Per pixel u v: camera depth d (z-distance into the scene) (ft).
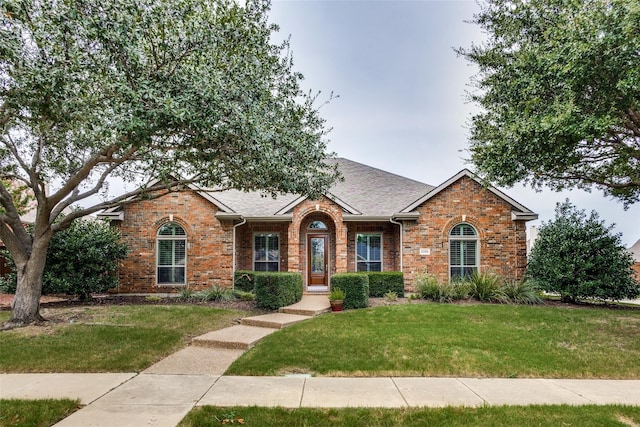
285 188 29.76
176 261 53.98
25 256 33.19
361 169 72.43
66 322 33.14
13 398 18.10
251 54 24.58
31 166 34.17
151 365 23.77
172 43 20.80
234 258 54.60
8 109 21.94
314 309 38.68
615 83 23.39
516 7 31.12
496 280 46.26
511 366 23.40
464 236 53.72
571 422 15.78
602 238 44.88
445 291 44.57
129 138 18.69
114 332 30.04
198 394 18.88
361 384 20.48
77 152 37.81
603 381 21.38
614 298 44.65
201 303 44.42
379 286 50.72
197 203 54.29
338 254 52.85
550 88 26.71
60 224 34.22
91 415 16.30
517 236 53.36
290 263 52.44
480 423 15.70
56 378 21.16
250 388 19.75
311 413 16.52
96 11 17.83
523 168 32.53
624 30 20.95
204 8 22.43
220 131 20.08
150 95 17.74
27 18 17.81
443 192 54.08
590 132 24.52
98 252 44.65
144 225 53.78
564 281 45.37
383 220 55.26
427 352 25.67
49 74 17.69
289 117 27.45
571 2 24.62
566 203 48.39
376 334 29.78
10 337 28.27
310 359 24.31
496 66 36.78
